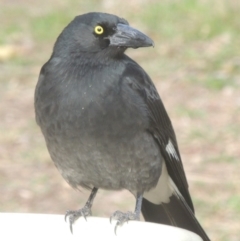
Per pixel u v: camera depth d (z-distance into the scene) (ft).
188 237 19.43
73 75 26.04
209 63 61.26
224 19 69.82
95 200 41.42
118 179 27.07
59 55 26.55
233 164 44.52
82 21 26.48
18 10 82.02
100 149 26.21
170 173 28.84
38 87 26.40
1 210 40.52
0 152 47.57
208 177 42.98
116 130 26.08
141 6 77.56
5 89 58.80
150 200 29.07
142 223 20.26
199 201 40.47
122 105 26.04
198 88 56.54
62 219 20.62
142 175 27.12
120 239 20.31
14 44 69.92
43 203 41.34
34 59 65.67
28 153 47.32
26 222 20.54
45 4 84.64
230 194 41.04
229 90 55.77
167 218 29.19
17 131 50.75
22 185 43.32
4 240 20.40
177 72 59.98
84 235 20.49
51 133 26.40
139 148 26.71
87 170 26.81
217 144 47.32
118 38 26.32
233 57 62.18
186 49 65.00
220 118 51.24
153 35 69.77
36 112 26.63
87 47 26.22
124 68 26.71
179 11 73.51
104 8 80.48
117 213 25.98
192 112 52.24
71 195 42.11
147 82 27.45
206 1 73.41
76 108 25.77
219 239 37.09
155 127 27.30
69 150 26.40
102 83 25.98
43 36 72.23
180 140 48.03
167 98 55.06
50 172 44.83
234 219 38.88
